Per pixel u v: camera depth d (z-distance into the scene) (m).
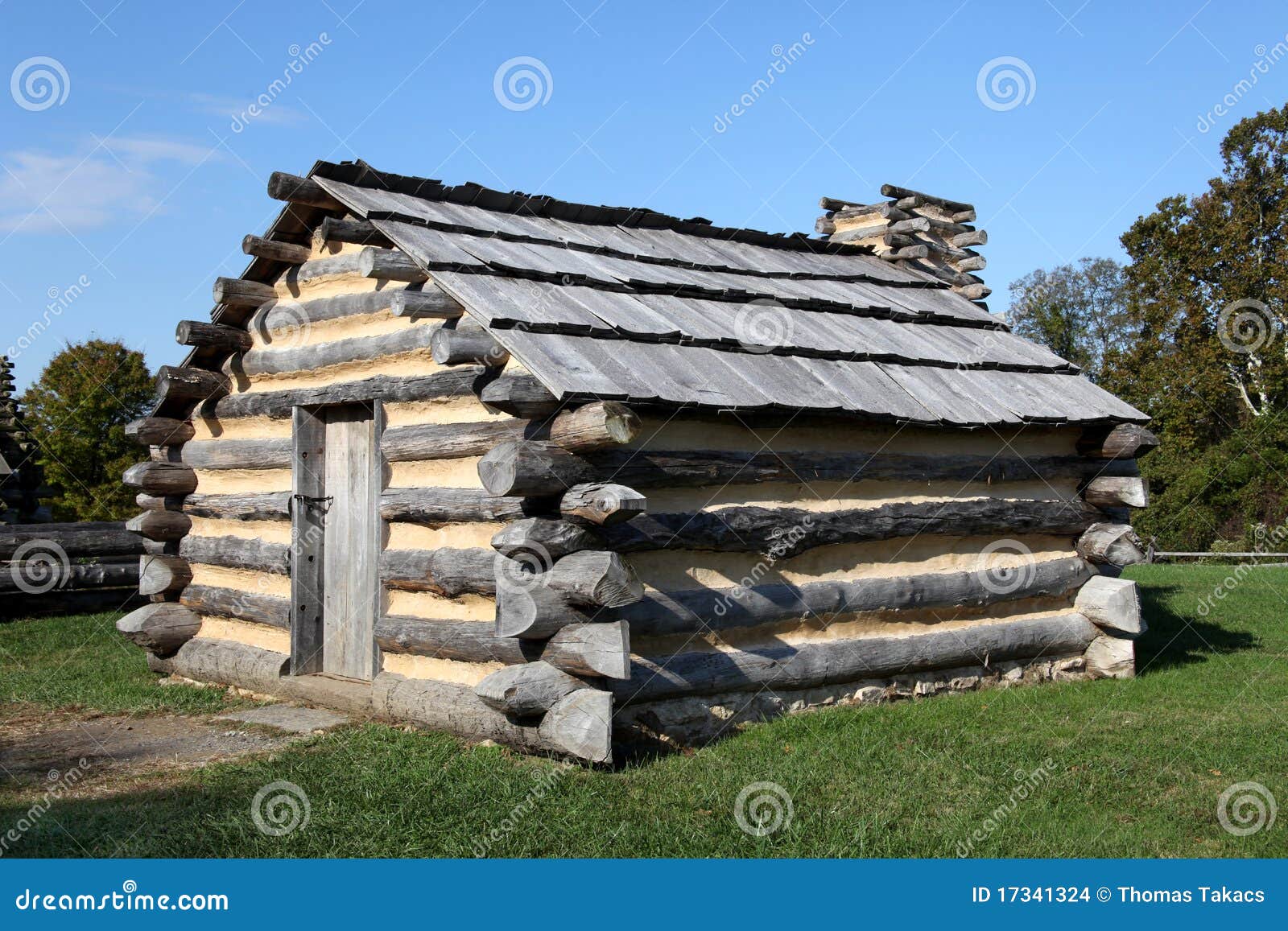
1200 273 35.62
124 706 10.41
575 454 8.02
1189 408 34.31
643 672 8.28
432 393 9.23
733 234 13.64
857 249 15.12
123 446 33.25
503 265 9.43
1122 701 10.38
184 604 12.23
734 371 9.37
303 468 10.76
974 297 15.07
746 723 9.08
